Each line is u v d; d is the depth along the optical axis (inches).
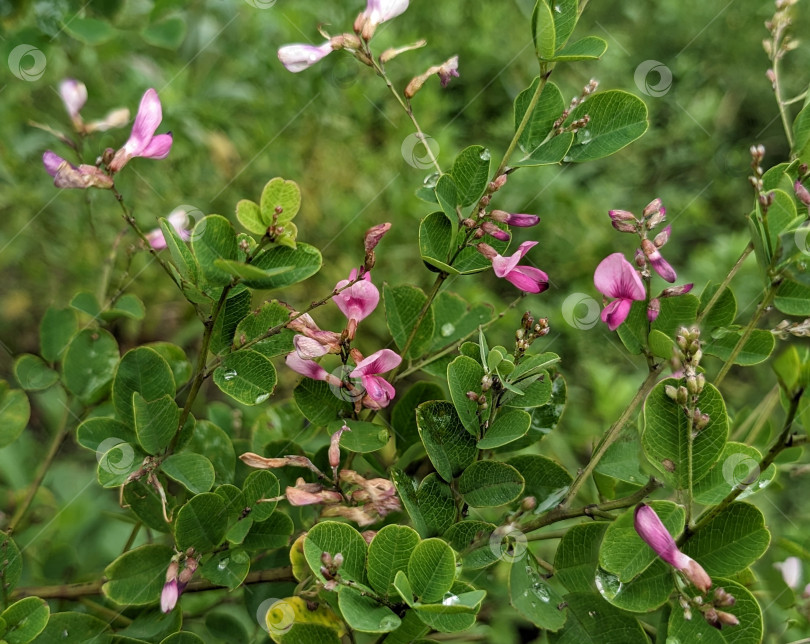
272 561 10.4
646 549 8.4
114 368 10.8
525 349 9.2
